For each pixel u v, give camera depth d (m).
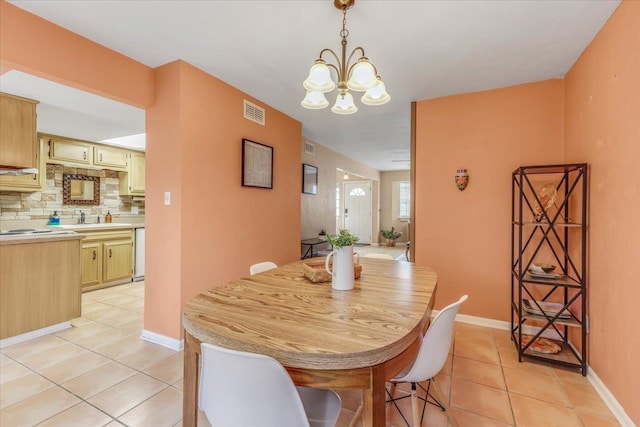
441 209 3.14
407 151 6.13
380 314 1.22
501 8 1.75
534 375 2.08
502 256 2.88
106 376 2.02
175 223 2.42
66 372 2.07
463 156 3.04
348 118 3.90
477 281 2.99
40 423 1.58
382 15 1.82
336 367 0.91
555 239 2.64
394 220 9.19
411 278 1.83
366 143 5.44
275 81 2.80
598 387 1.91
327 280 1.72
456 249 3.08
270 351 0.95
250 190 3.16
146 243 2.57
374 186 9.25
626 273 1.63
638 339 1.52
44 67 1.89
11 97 2.75
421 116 3.22
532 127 2.77
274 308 1.28
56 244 2.75
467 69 2.52
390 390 1.88
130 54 2.31
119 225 4.49
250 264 3.17
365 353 0.92
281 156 3.66
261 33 2.04
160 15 1.85
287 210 3.79
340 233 1.63
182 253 2.41
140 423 1.59
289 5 1.75
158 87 2.49
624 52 1.66
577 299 2.32
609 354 1.80
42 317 2.65
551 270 2.36
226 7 1.77
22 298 2.54
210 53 2.30
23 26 1.80
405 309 1.28
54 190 4.30
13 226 3.92
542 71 2.56
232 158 2.91
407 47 2.18
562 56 2.30
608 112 1.84
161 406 1.73
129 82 2.35
